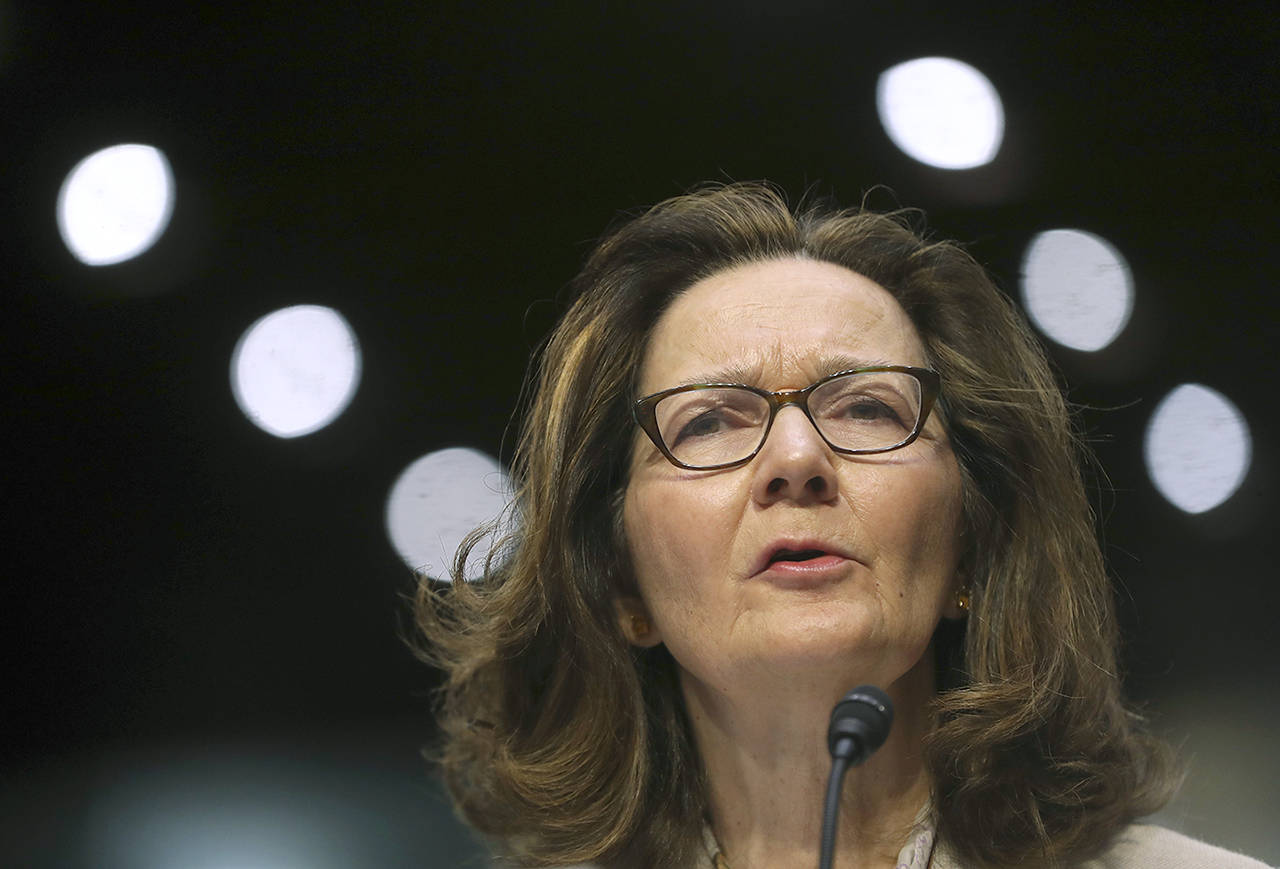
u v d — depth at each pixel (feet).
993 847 13.73
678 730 15.19
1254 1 24.97
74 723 26.68
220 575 27.14
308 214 27.84
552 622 15.42
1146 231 26.09
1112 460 25.52
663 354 14.87
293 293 27.68
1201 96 25.67
